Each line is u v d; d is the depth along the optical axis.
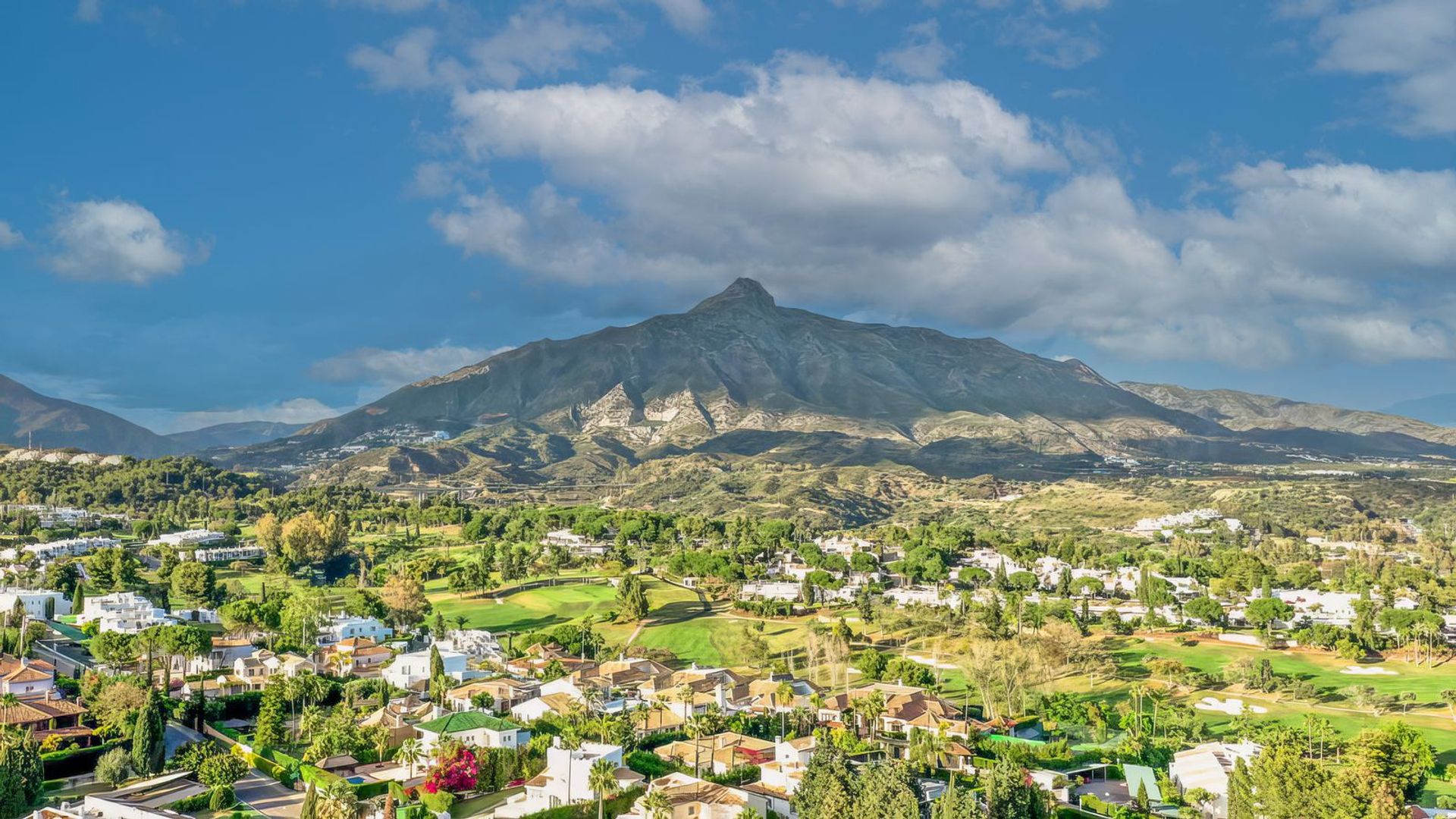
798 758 168.25
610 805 145.62
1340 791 150.50
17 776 142.50
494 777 159.75
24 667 197.75
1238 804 158.75
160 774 160.38
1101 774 192.12
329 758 166.62
